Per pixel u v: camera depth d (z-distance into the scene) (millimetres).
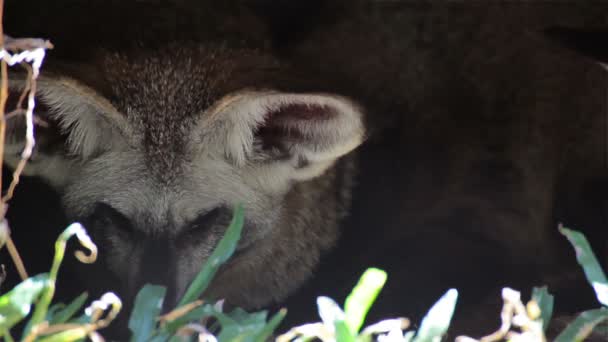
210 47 8219
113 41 8367
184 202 7344
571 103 9719
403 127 9617
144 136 7383
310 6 10398
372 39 9969
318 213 8766
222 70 7582
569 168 9789
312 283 9055
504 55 9852
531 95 9766
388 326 5438
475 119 9766
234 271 8172
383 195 9523
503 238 9750
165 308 6938
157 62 7660
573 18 9930
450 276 9578
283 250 8445
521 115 9742
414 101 9750
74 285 8266
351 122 7023
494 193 9742
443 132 9742
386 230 9625
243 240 7805
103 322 5344
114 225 7445
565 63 9656
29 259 8367
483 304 9344
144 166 7398
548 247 9781
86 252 7727
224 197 7531
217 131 7359
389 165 9531
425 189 9719
